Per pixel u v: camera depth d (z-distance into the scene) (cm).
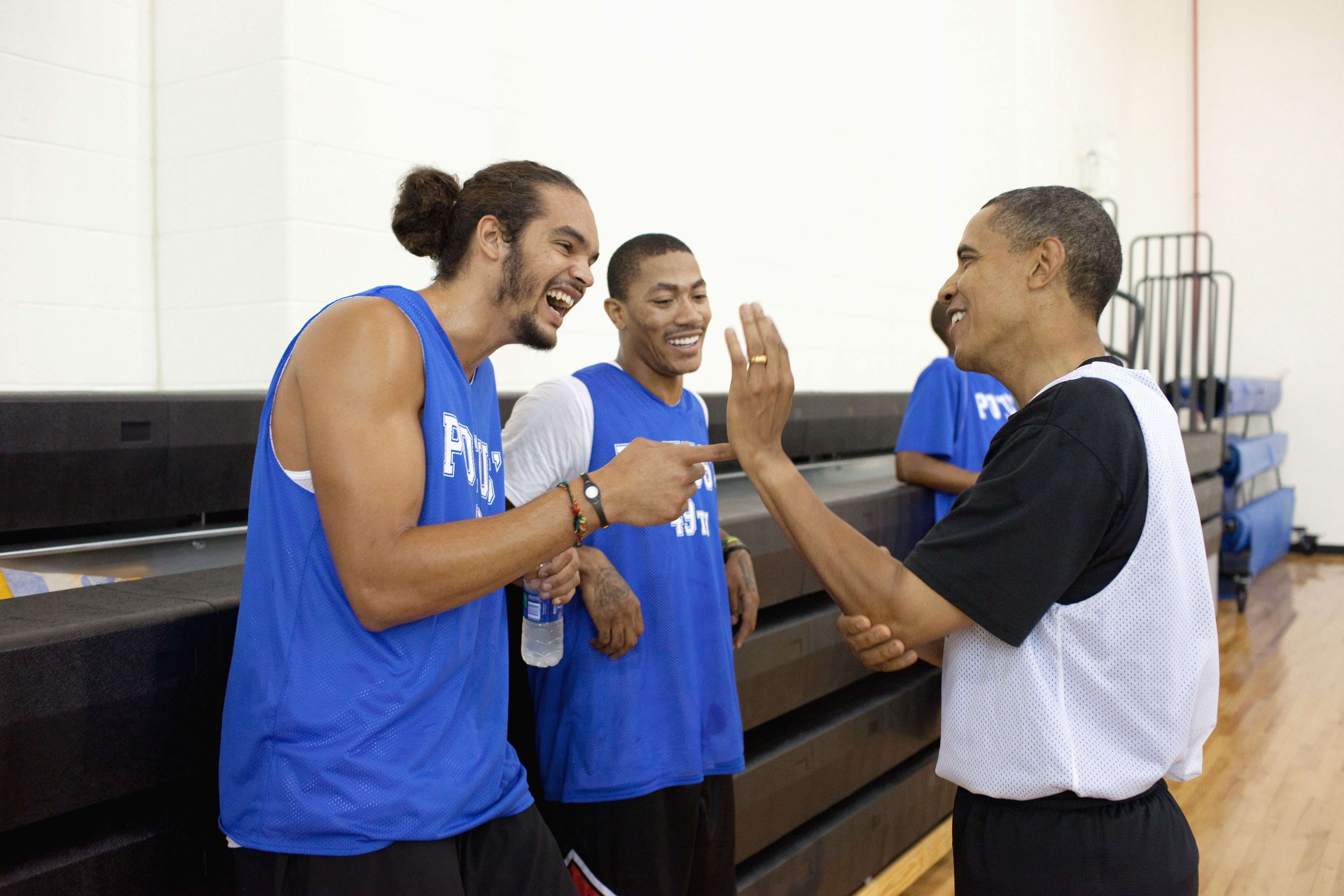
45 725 93
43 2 196
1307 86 711
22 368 196
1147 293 601
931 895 232
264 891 95
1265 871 244
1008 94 479
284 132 196
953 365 240
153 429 149
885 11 434
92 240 206
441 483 98
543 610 133
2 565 135
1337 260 706
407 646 95
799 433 272
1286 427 729
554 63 276
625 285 146
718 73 336
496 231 105
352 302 95
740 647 157
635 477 102
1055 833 103
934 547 103
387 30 213
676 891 140
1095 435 98
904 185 455
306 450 93
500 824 108
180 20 209
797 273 381
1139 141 772
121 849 100
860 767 217
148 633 102
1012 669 104
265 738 93
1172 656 100
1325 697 380
